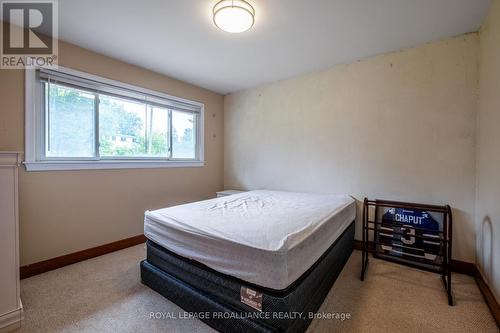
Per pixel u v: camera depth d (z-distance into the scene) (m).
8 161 1.36
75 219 2.30
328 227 1.74
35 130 2.06
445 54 2.17
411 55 2.34
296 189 3.20
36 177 2.06
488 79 1.77
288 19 1.88
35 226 2.06
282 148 3.32
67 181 2.25
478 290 1.81
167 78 3.13
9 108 1.92
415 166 2.33
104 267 2.19
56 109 2.19
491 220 1.68
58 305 1.61
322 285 1.63
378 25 1.96
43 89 2.12
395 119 2.43
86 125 2.41
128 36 2.14
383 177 2.52
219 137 3.96
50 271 2.10
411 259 2.23
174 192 3.25
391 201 2.38
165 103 3.14
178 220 1.69
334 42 2.25
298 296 1.26
